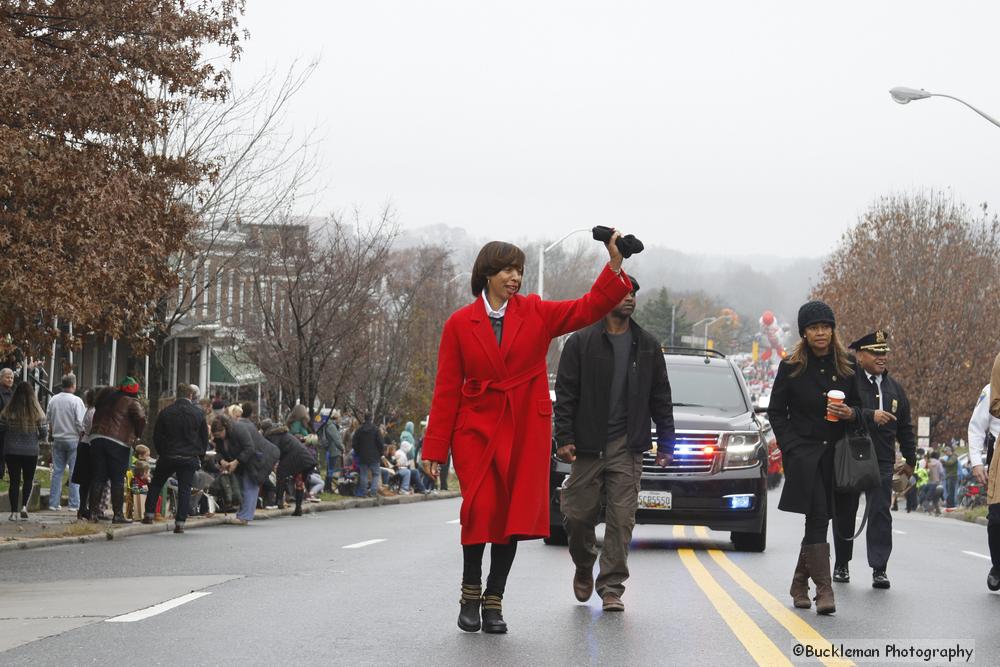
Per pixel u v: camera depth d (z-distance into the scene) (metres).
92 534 20.00
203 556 16.91
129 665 8.33
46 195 19.64
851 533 11.69
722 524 17.50
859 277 70.69
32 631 9.71
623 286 9.58
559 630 9.99
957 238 69.69
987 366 67.94
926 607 11.98
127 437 22.22
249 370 53.47
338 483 37.06
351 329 39.91
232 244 38.28
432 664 8.45
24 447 22.14
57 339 21.73
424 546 18.67
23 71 19.94
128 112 21.83
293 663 8.43
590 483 11.32
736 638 9.66
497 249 9.68
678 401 18.83
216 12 24.66
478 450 9.60
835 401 10.95
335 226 40.97
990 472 13.59
